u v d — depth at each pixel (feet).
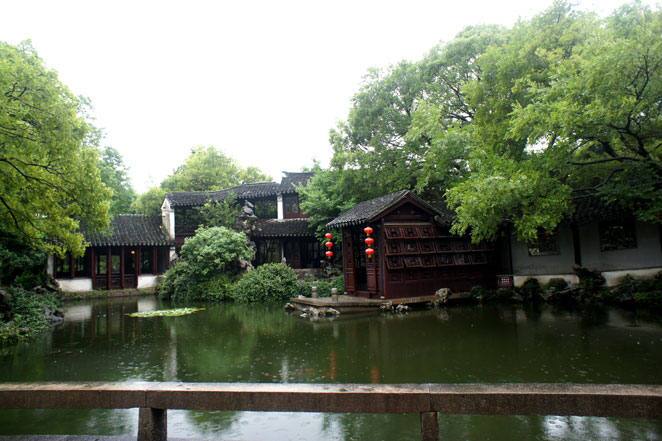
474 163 42.57
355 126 66.49
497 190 33.37
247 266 69.51
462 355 24.97
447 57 58.65
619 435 14.17
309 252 86.28
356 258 57.57
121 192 111.86
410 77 62.59
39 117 31.37
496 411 9.62
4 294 40.70
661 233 43.65
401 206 50.57
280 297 61.00
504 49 44.88
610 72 25.68
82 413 17.52
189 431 15.44
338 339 31.27
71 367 24.62
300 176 90.89
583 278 46.91
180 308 55.26
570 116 27.50
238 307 54.85
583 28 36.70
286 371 22.74
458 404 9.77
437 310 45.44
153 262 84.12
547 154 32.83
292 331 35.45
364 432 15.12
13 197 36.17
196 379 21.63
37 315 41.04
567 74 30.42
